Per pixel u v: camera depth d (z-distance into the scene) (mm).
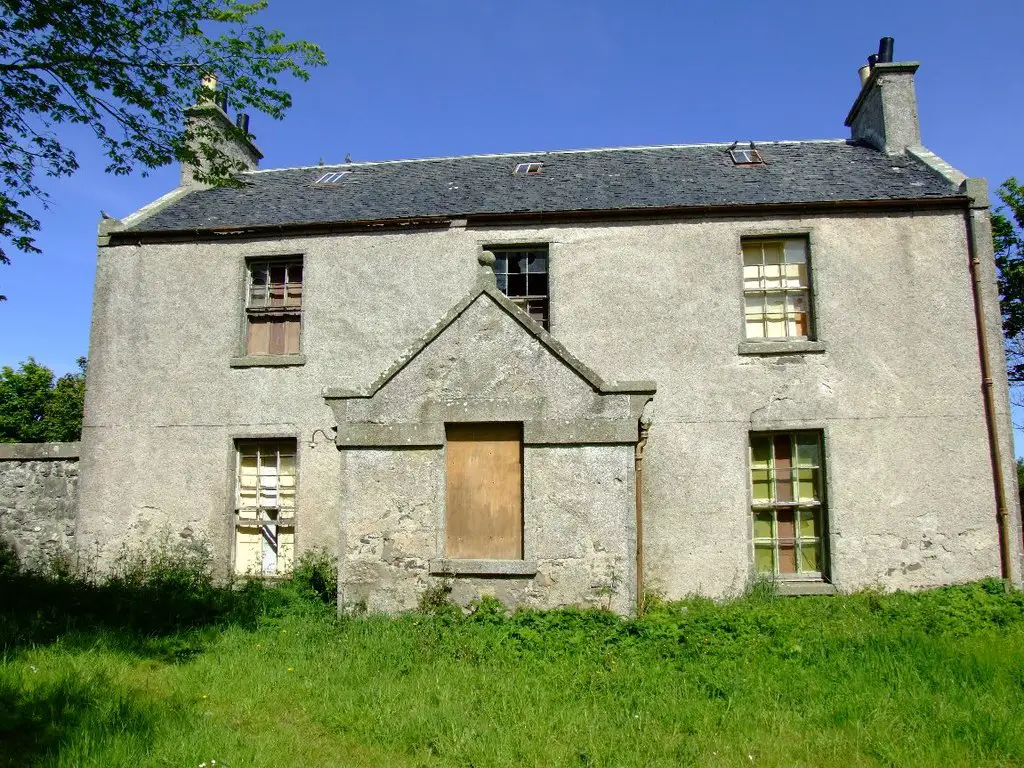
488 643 7387
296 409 11586
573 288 11406
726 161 13641
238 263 12156
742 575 10477
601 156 14742
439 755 5152
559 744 5258
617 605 8164
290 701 6156
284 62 10297
